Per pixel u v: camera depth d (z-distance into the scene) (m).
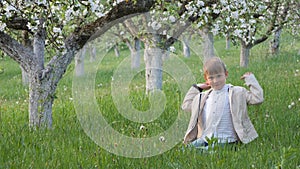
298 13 13.53
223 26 8.67
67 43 7.00
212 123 6.00
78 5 5.97
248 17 9.17
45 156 5.25
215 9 7.80
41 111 7.03
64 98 11.09
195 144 5.91
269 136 6.15
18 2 6.47
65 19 6.86
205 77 6.23
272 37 20.16
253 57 21.16
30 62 7.05
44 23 6.66
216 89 6.14
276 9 12.98
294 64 17.20
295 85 10.88
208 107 6.09
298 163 4.98
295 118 7.11
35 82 7.07
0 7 6.24
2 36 6.87
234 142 5.92
